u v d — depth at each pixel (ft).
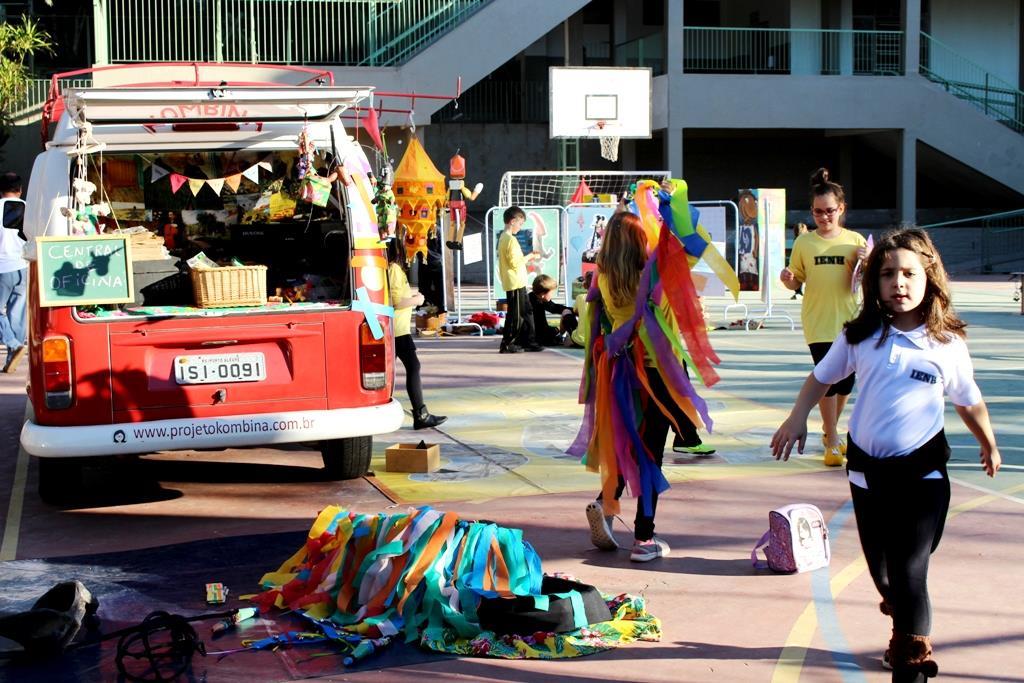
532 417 36.47
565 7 92.17
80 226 25.26
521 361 49.16
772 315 63.10
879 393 15.57
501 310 63.00
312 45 87.81
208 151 27.50
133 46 83.10
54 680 16.76
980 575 20.67
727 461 30.12
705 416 21.65
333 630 18.22
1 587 20.85
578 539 23.26
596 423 22.03
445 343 55.98
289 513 25.66
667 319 21.54
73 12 90.43
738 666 16.94
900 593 15.29
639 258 21.67
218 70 35.24
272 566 21.86
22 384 45.19
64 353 24.47
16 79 76.28
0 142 80.33
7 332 47.42
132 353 24.85
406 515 19.39
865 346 15.78
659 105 106.42
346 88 26.03
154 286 28.50
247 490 27.91
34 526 25.11
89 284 24.44
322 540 20.27
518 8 91.15
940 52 120.88
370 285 26.58
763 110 106.52
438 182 53.16
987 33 123.13
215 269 26.03
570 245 64.03
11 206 46.83
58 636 17.51
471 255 63.62
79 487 27.76
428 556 18.65
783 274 28.89
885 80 108.58
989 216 106.52
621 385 21.65
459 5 91.61
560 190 111.96
